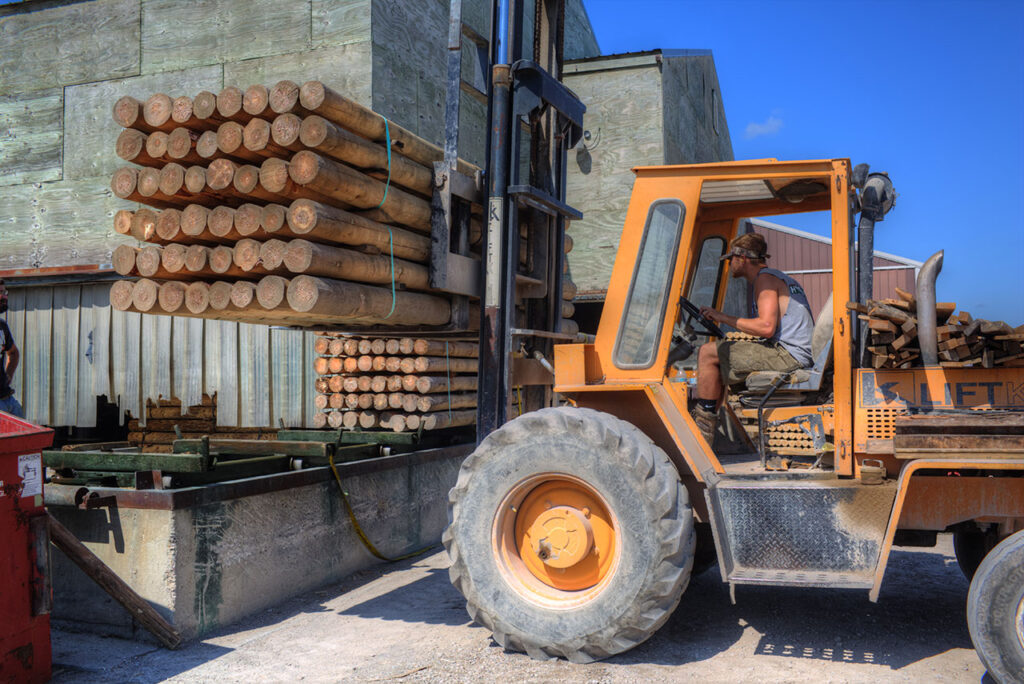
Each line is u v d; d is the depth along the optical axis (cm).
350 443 636
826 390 423
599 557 393
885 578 538
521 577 402
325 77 800
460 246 496
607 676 362
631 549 372
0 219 942
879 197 416
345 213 425
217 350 828
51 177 926
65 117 923
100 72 908
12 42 945
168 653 400
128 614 422
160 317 854
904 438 355
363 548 573
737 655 390
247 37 838
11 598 346
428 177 491
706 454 400
